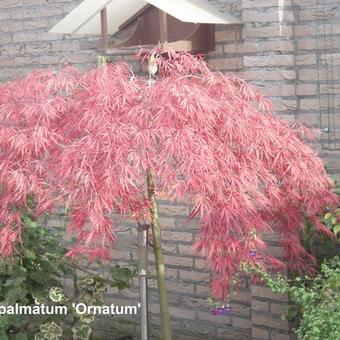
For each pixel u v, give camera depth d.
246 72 4.83
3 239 3.53
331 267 4.35
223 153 3.38
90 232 3.27
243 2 4.77
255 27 4.76
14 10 6.18
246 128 3.49
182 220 5.41
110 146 3.22
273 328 4.91
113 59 5.50
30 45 6.13
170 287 5.53
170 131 3.25
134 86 3.46
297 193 3.79
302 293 3.68
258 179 3.57
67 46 5.91
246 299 5.18
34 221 4.61
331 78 4.71
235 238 3.48
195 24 4.92
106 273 5.75
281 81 4.73
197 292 5.40
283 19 4.69
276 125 3.76
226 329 5.30
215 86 3.64
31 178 3.37
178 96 3.34
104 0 4.77
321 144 4.79
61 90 3.70
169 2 4.57
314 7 4.71
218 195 3.34
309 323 3.49
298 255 4.25
